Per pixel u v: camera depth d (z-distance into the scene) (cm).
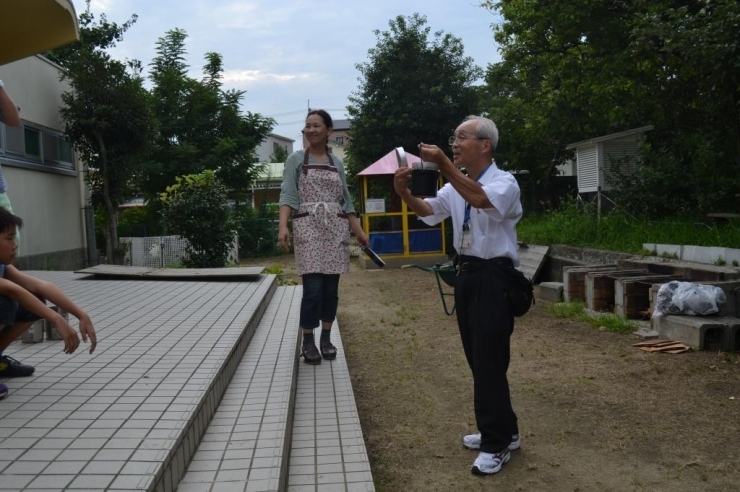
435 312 930
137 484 217
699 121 1058
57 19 759
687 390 503
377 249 1648
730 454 383
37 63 1223
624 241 1055
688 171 1123
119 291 737
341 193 510
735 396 486
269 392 386
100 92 1349
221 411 352
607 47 1160
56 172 1294
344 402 427
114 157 1423
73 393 321
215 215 1314
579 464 372
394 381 550
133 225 1978
